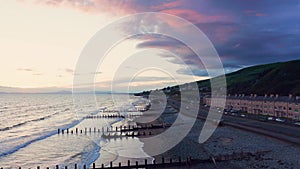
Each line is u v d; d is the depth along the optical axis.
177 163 28.17
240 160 28.47
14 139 52.09
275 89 100.19
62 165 32.22
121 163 30.61
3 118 92.06
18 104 171.50
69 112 112.94
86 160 33.84
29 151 40.41
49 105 164.50
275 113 67.44
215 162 28.30
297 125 49.84
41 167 31.69
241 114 75.12
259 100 75.00
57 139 50.09
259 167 25.69
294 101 61.09
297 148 32.16
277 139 37.34
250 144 35.75
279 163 26.61
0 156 37.66
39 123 77.69
